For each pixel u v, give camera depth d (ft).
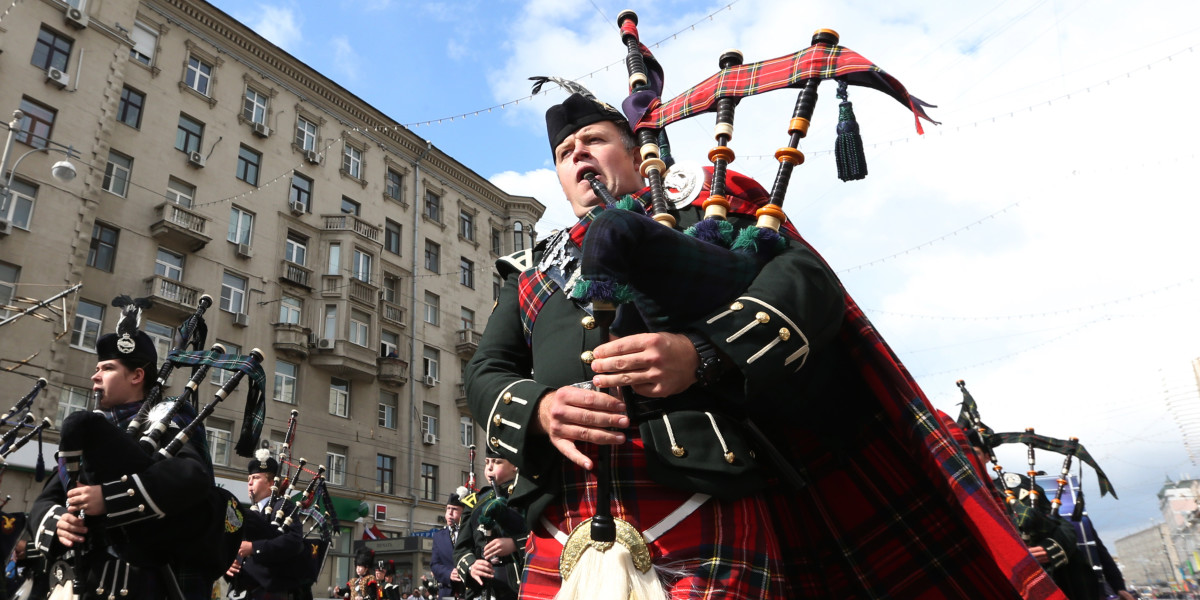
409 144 94.07
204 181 71.46
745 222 4.97
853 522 5.41
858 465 5.38
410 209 92.58
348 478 77.05
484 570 16.48
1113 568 18.58
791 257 4.39
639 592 3.97
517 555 15.97
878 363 4.85
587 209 5.68
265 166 77.36
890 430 5.23
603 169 5.69
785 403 4.80
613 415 4.02
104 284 62.44
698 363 3.96
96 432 8.12
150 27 71.00
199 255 69.41
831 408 5.12
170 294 65.77
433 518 85.10
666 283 4.05
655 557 4.16
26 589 11.09
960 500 4.50
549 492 4.61
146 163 67.46
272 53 79.82
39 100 59.88
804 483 4.73
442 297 94.17
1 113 57.47
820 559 5.52
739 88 5.09
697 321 4.06
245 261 73.31
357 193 86.28
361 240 82.99
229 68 76.59
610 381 3.87
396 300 88.02
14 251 56.34
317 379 76.89
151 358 10.61
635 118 5.61
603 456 4.12
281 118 80.28
